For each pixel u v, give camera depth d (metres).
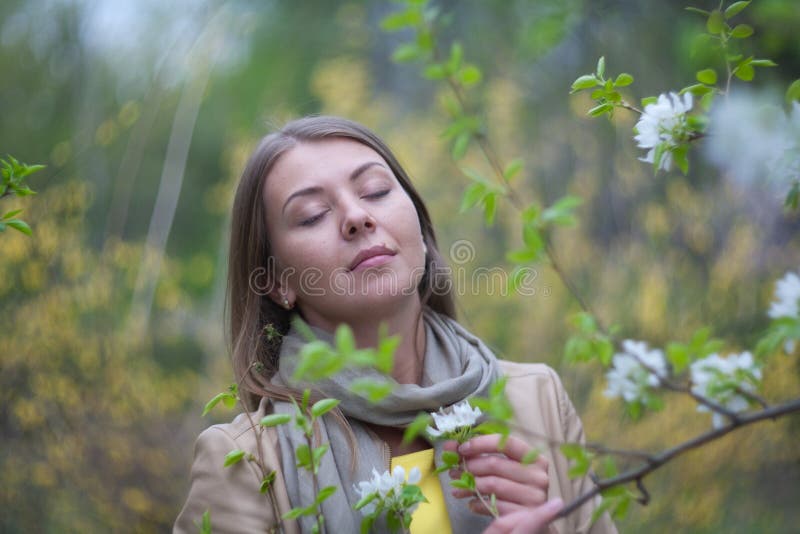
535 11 4.68
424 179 6.60
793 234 5.56
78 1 6.52
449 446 1.72
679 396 5.41
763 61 1.44
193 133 7.05
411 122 6.87
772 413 1.16
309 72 7.12
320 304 1.96
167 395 5.93
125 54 6.53
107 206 6.51
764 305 5.61
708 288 5.91
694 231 5.84
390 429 2.00
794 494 5.45
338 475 1.88
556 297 5.91
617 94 1.54
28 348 5.56
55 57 6.52
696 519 5.33
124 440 5.66
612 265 6.01
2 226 1.89
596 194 6.23
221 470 1.93
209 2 6.48
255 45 7.16
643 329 5.85
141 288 6.09
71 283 5.86
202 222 7.16
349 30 7.14
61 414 5.59
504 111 6.28
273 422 1.58
